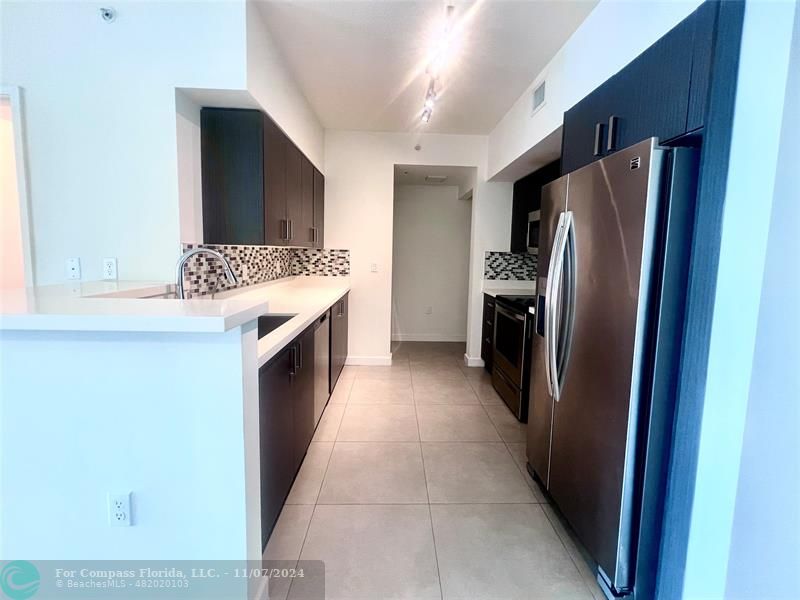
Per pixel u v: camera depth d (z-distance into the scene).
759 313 1.10
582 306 1.62
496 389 3.60
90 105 1.95
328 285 4.13
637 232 1.29
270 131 2.36
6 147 2.51
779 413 1.07
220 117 2.23
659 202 1.25
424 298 5.68
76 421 1.10
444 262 5.62
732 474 1.18
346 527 1.82
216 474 1.15
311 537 1.75
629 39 1.65
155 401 1.11
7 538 1.13
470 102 3.18
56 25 1.89
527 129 2.89
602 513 1.48
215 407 1.12
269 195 2.36
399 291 5.65
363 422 2.93
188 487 1.15
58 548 1.15
